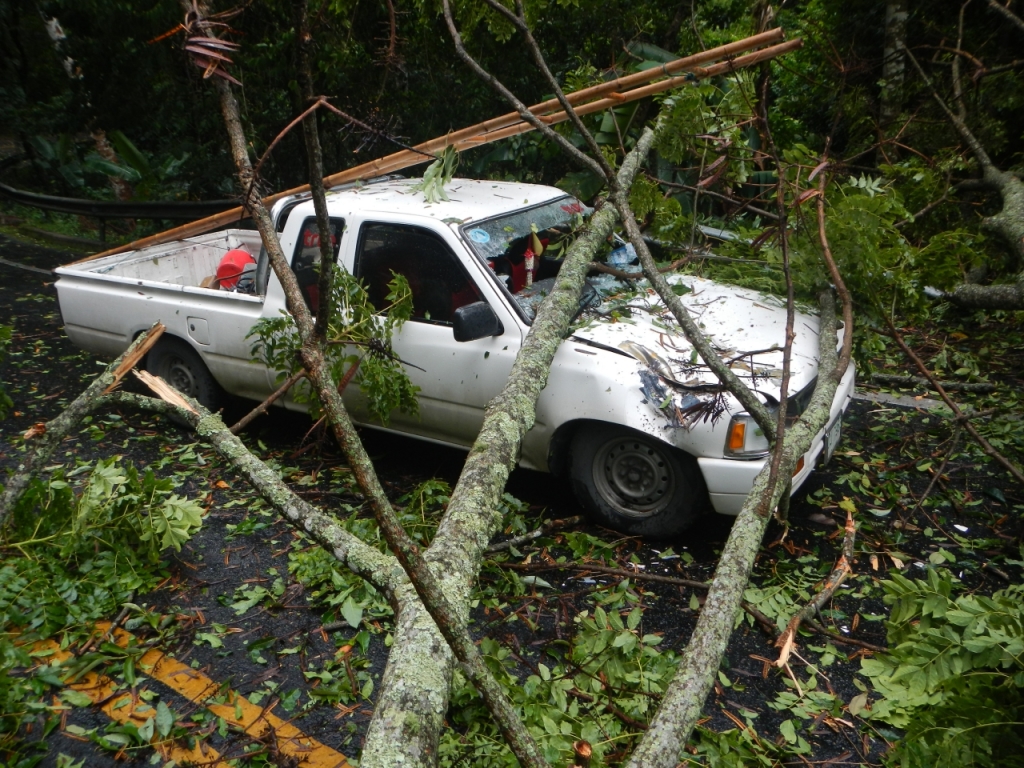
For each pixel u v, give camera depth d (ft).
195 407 12.49
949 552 14.47
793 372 14.32
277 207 17.90
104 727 10.71
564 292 14.89
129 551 13.76
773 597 12.92
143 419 20.88
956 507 15.97
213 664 11.91
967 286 22.54
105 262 21.33
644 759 8.00
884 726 10.67
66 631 12.28
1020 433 18.33
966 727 9.04
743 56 16.44
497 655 10.74
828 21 31.68
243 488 17.13
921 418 20.18
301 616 12.99
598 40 28.35
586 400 14.24
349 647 12.10
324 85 29.66
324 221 9.60
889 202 16.14
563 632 12.48
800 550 14.67
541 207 17.60
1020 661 9.05
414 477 17.26
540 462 15.24
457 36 14.57
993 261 25.30
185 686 11.45
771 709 11.06
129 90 34.58
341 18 26.89
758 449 13.65
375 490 7.94
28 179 50.80
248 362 18.13
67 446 19.20
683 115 18.57
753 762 9.96
